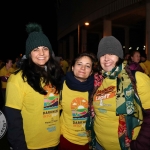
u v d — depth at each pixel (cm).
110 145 229
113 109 220
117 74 220
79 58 255
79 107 253
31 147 230
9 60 709
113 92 221
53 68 242
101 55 234
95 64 254
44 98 228
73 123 257
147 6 1107
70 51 2573
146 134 205
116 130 222
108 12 1405
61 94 255
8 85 219
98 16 1555
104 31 1529
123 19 1599
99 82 237
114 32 2358
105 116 227
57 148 260
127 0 1204
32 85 218
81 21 1878
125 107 207
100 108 230
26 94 221
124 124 215
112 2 1347
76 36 2653
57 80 241
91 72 262
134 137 221
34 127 226
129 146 216
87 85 252
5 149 449
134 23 1773
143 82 207
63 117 264
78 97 253
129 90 207
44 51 232
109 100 222
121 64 223
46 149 235
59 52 3353
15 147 214
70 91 253
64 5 2433
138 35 2347
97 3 1548
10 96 216
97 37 2770
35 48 227
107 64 231
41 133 229
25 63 228
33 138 228
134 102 207
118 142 223
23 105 225
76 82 250
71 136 260
